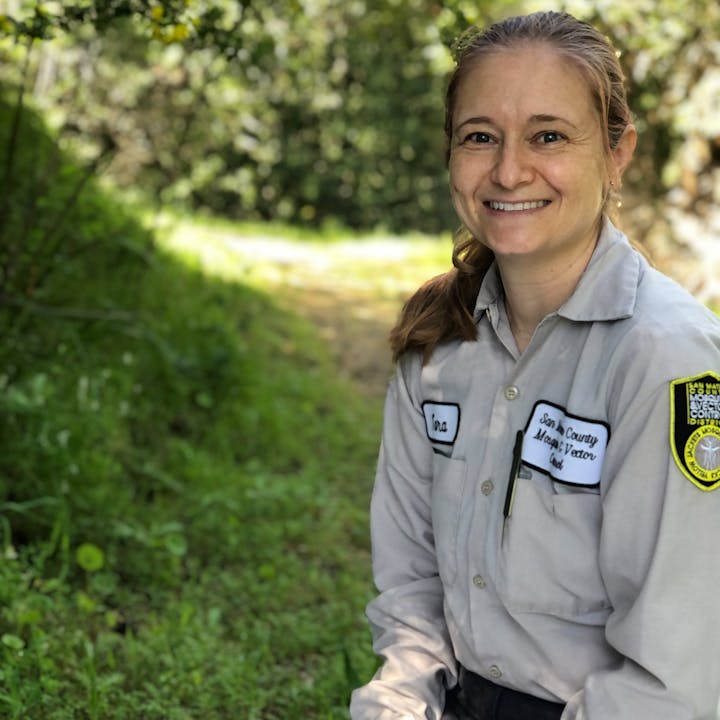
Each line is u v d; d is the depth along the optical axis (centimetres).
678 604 178
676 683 177
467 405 205
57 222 590
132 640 367
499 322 203
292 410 675
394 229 2097
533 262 194
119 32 1412
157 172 1839
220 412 614
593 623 191
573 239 191
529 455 193
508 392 198
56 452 472
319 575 473
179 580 443
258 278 1010
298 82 1895
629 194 1041
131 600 418
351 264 1254
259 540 486
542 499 191
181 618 397
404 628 216
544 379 195
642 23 829
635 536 180
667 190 1043
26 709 311
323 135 2020
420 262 1310
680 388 176
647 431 178
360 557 497
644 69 927
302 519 522
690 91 959
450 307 209
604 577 186
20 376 532
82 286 661
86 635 376
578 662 192
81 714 327
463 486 203
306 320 904
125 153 1789
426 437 215
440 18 413
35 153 671
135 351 629
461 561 201
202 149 1895
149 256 702
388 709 200
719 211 1009
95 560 406
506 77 186
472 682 206
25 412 479
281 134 2005
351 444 648
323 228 1936
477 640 199
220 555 470
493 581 196
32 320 593
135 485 515
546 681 195
